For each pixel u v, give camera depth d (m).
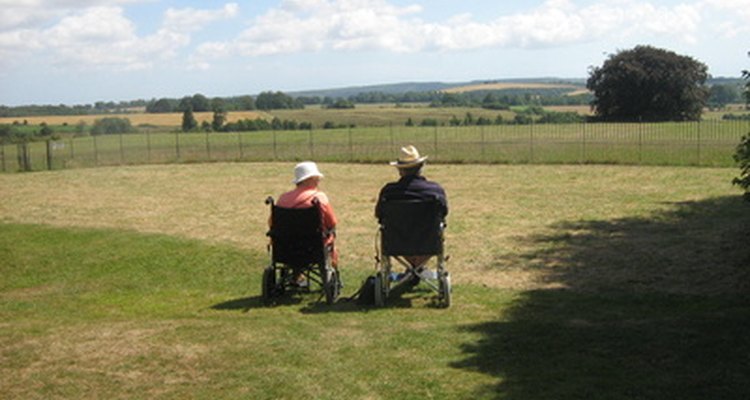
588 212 16.89
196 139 56.41
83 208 21.17
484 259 12.09
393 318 8.21
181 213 19.42
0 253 14.47
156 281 11.65
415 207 8.53
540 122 67.06
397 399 5.34
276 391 5.57
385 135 54.06
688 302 8.77
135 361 6.37
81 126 77.62
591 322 7.79
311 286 10.33
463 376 5.80
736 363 5.86
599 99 67.12
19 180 31.80
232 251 13.64
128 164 39.62
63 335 7.37
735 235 13.03
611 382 5.51
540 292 9.63
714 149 33.00
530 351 6.52
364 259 12.53
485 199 20.11
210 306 9.59
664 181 22.92
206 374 6.01
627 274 10.55
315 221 8.98
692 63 64.38
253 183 27.47
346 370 6.05
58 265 13.23
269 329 7.61
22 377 5.95
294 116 91.25
